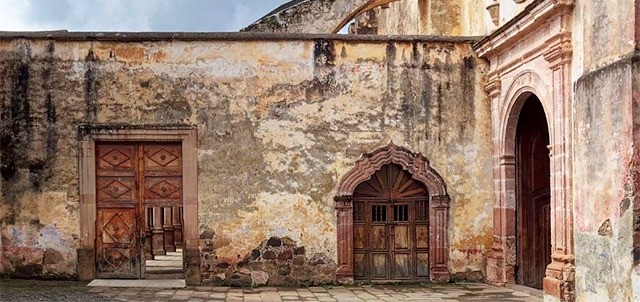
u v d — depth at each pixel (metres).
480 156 12.06
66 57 11.67
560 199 9.50
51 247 11.62
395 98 11.98
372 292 11.06
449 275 11.98
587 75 8.27
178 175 11.85
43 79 11.66
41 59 11.66
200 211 11.71
